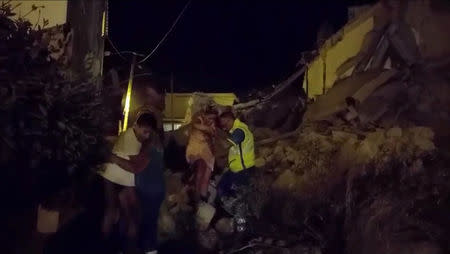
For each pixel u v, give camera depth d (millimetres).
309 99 16219
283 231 9750
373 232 8953
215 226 9750
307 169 10734
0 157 7043
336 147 11086
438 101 12062
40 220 7574
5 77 6809
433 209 9055
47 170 7535
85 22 11641
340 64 14648
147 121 8570
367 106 12805
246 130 10508
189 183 10086
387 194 9305
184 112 20516
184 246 9328
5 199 7367
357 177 9820
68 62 10211
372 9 13570
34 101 6945
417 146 10258
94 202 8742
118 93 12648
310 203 9984
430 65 12367
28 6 11141
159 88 13648
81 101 7520
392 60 13023
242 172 10336
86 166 7887
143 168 8547
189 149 10297
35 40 7418
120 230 8523
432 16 12516
